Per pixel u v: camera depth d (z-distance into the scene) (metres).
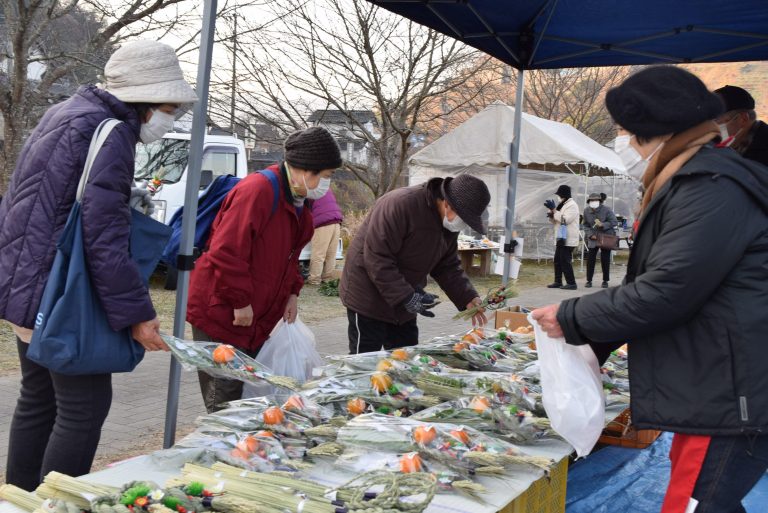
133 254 2.68
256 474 2.21
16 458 2.84
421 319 9.55
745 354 2.07
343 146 13.48
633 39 5.19
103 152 2.50
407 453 2.37
